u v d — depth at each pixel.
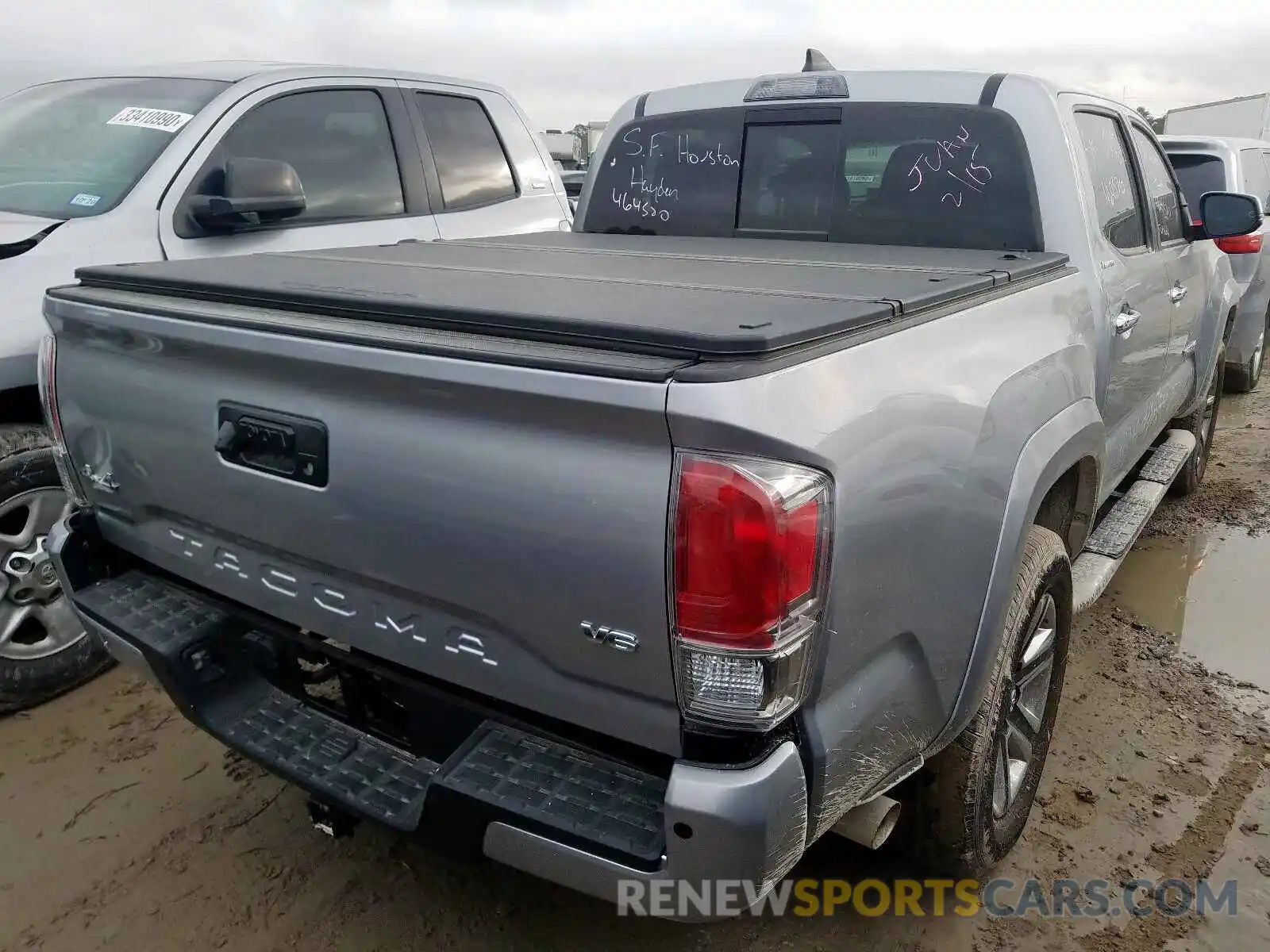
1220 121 17.14
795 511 1.46
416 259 2.76
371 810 1.90
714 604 1.46
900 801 2.29
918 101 3.14
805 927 2.41
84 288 2.37
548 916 2.46
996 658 2.11
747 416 1.41
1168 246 3.86
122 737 3.21
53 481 3.31
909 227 3.20
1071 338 2.62
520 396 1.53
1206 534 4.97
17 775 3.00
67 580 2.46
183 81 4.45
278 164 4.09
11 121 4.56
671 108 3.68
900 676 1.82
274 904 2.49
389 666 1.98
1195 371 4.60
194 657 2.21
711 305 1.81
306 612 2.03
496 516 1.63
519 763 1.74
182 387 2.08
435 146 5.09
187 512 2.18
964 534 1.94
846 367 1.62
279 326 1.82
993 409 2.05
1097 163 3.21
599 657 1.61
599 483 1.51
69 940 2.36
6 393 3.27
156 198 3.87
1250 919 2.43
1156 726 3.26
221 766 3.05
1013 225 3.01
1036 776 2.68
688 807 1.50
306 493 1.89
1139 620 4.04
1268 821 2.78
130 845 2.70
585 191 3.97
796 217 3.43
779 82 3.42
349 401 1.78
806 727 1.61
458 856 1.80
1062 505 2.86
